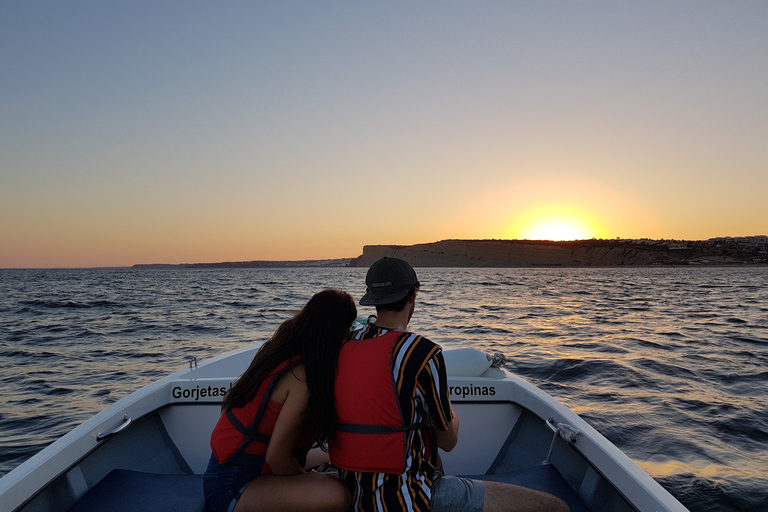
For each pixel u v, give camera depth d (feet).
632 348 46.55
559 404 10.71
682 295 144.25
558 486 8.78
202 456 11.45
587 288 189.67
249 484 6.82
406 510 6.07
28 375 37.35
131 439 10.64
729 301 118.73
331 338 6.55
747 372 35.22
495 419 11.76
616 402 27.30
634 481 7.71
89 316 86.58
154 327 69.41
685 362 38.99
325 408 6.33
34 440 23.06
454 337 55.01
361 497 6.25
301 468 6.95
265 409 6.69
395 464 6.20
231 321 77.56
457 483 6.87
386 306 6.81
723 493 16.63
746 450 20.36
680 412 25.36
